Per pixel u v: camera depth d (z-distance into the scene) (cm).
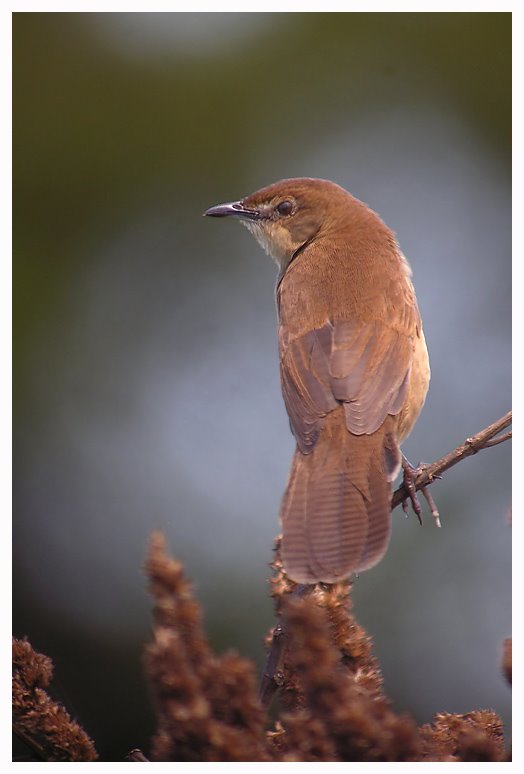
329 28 1484
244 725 571
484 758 579
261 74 1480
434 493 1237
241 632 1185
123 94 1455
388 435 816
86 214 1416
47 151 1423
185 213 1432
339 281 920
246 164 1444
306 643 563
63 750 684
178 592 579
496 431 796
